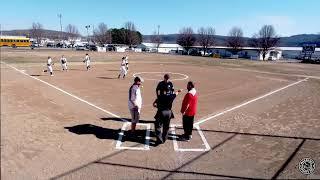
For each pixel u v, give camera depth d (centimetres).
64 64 3500
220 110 1583
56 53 7306
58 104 1639
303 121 1367
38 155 916
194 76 3209
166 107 1012
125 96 1925
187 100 1038
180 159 901
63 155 920
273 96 2064
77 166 844
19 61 4644
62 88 2197
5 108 1505
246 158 914
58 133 1127
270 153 958
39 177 775
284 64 6047
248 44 12144
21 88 2142
